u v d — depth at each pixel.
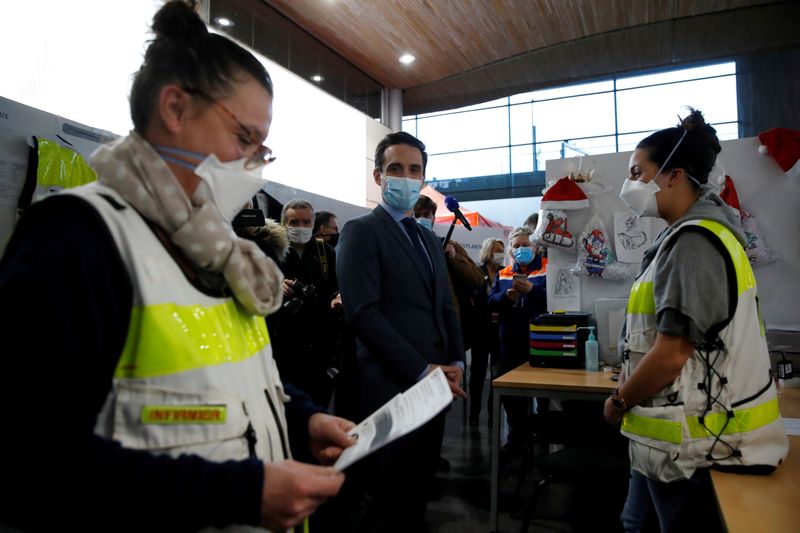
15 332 0.43
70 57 3.31
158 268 0.55
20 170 1.88
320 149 6.45
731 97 7.84
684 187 1.23
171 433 0.53
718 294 1.03
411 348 1.47
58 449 0.43
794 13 6.34
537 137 9.70
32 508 0.42
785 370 2.09
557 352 2.65
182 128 0.61
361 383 1.56
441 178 10.40
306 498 0.51
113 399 0.51
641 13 6.36
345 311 1.54
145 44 0.64
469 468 3.14
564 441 2.38
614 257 2.91
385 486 1.47
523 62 7.45
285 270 2.38
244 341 0.66
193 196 0.60
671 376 1.07
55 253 0.47
